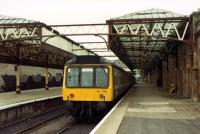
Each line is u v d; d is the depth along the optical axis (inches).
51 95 1414.9
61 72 2844.5
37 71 2310.5
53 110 1202.6
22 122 870.4
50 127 778.8
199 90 1051.3
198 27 1034.7
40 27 1251.2
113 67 844.0
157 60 2689.5
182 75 1376.7
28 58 1626.5
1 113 805.2
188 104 1010.7
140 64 3656.5
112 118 673.6
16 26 1261.1
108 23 1190.9
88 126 768.9
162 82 2465.6
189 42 1098.7
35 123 853.8
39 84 2183.8
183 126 577.6
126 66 3110.2
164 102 1096.2
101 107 791.1
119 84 1028.5
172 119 671.8
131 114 756.6
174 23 1136.8
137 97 1382.9
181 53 1368.1
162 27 1258.6
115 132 502.6
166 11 1203.2
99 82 802.2
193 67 1099.9
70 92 806.5
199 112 802.8
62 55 1777.8
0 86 1653.5
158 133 506.6
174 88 1630.2
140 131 522.9
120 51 1819.6
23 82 1907.0
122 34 1170.0
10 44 1432.1
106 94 796.0
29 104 1008.2
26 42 1473.9
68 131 700.7
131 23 1173.1
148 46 1909.4
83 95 802.2
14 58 1481.3
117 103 1010.1
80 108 815.7
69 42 1947.6
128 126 574.9
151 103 1059.9
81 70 812.6
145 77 5905.5
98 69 808.3
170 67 1795.0
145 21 1160.2
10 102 1041.5
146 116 721.0
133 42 1689.2
